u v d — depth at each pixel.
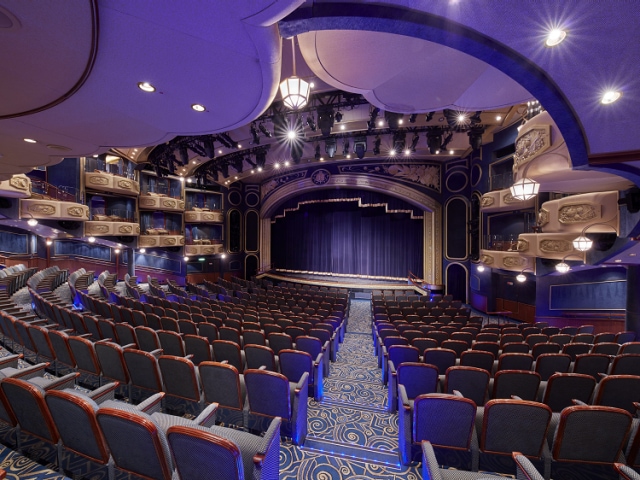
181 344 5.52
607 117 3.26
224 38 2.29
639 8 2.14
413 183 18.25
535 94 3.04
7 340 6.69
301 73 8.65
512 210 13.95
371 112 10.38
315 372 5.05
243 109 3.46
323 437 4.03
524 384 4.12
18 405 3.05
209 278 23.45
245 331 6.20
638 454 2.87
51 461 3.20
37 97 3.12
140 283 21.11
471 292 16.56
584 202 8.34
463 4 2.33
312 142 15.05
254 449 2.58
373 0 2.41
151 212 21.16
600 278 12.25
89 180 15.48
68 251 21.19
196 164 17.06
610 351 6.04
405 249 20.61
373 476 3.30
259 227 24.12
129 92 3.06
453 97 5.19
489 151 14.73
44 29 2.14
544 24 2.38
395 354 5.45
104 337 6.46
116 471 2.88
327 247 23.30
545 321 12.55
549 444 3.26
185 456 2.13
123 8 2.00
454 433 3.09
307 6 2.48
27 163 5.67
